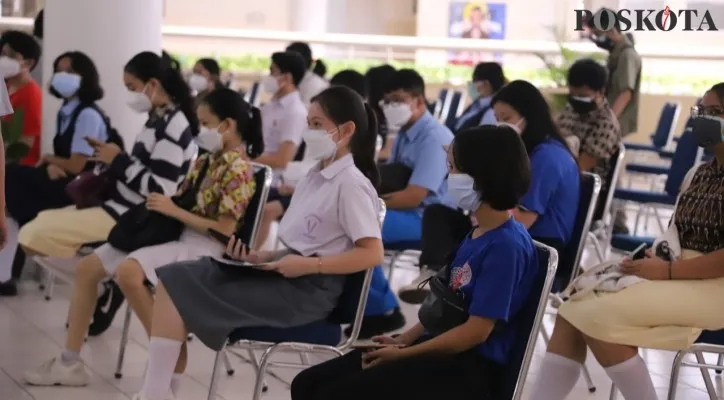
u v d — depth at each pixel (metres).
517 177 2.66
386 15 17.59
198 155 4.09
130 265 3.75
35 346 4.62
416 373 2.65
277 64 5.87
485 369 2.72
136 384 4.18
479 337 2.65
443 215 4.52
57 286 5.71
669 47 12.52
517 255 2.66
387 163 5.07
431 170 4.92
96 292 4.08
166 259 3.77
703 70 12.44
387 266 6.24
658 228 8.08
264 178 3.78
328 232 3.28
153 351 3.18
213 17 17.08
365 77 6.31
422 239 4.61
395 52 13.97
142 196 4.34
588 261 6.54
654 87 11.79
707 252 3.28
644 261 3.20
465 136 2.71
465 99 10.08
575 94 5.43
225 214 3.73
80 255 4.33
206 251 3.82
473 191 2.69
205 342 3.11
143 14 6.28
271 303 3.17
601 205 5.34
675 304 3.08
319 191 3.30
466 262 2.73
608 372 3.13
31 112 5.89
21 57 5.84
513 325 2.73
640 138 11.17
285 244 3.35
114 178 4.39
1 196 3.18
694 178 3.39
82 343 4.13
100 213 4.38
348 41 14.05
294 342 3.18
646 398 3.09
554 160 3.94
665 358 4.88
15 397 3.95
